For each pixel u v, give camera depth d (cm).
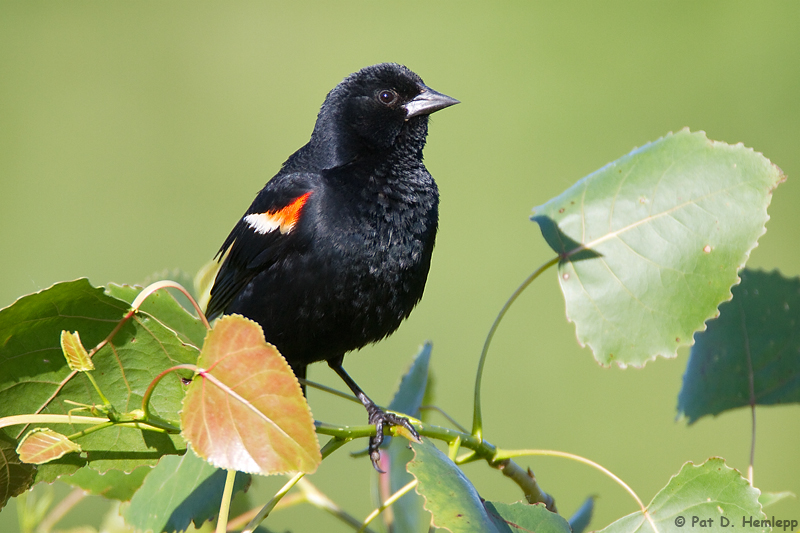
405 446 422
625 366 416
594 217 418
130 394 413
